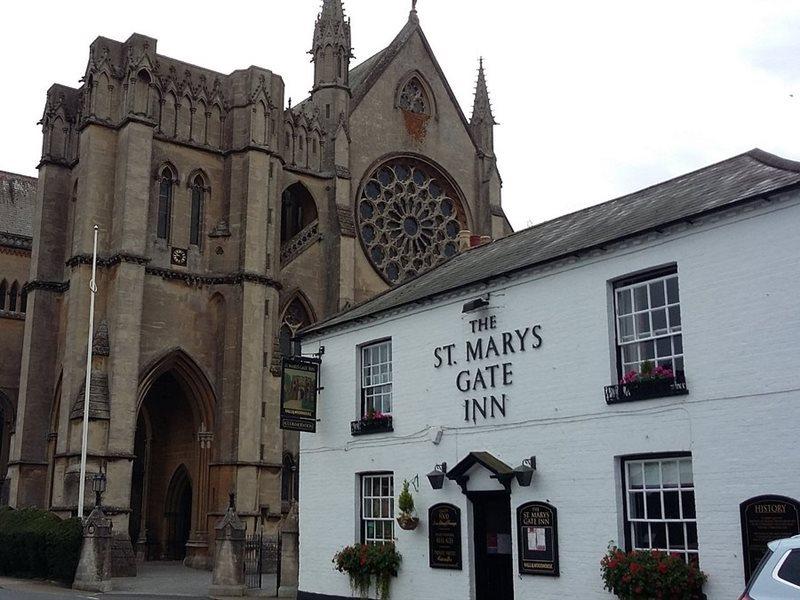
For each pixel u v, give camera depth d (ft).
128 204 152.97
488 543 72.79
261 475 157.17
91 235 154.10
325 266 183.11
